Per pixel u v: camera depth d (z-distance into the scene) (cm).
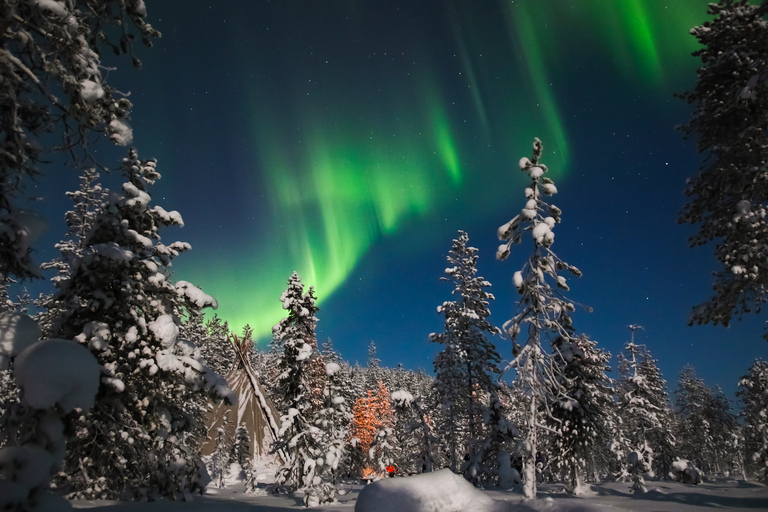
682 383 5362
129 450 1253
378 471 3578
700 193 1509
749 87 1244
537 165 1698
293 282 2584
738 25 1402
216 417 4500
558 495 2559
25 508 529
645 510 1492
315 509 1296
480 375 2806
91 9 742
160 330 1273
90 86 639
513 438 2652
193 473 1340
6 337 635
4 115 683
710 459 5716
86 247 1330
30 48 627
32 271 732
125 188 1351
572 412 2686
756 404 3988
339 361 6662
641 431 3834
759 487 2894
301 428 2434
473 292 2998
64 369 598
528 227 1669
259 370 5294
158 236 1495
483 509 752
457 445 2992
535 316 1650
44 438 588
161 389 1329
